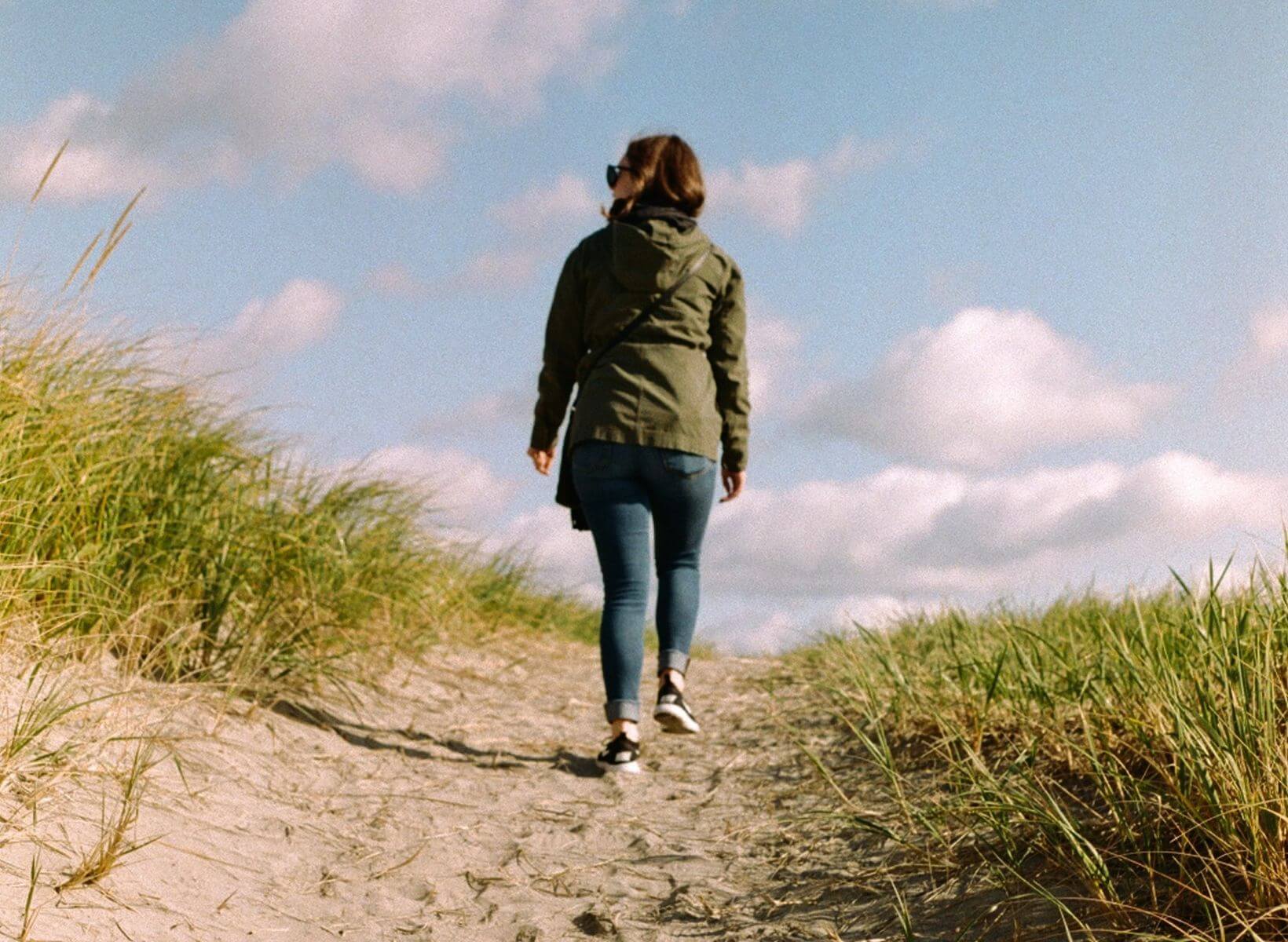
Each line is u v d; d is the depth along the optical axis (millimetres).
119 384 4027
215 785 3016
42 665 2984
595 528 3834
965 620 4734
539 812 3381
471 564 6793
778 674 5684
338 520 5012
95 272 3445
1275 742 2145
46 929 1942
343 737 3832
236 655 3875
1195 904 2061
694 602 3971
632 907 2676
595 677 5910
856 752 3879
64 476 3484
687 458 3742
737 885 2818
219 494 4184
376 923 2477
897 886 2637
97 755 2693
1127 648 2951
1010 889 2393
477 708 4703
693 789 3705
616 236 3781
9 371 3467
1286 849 1994
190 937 2137
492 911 2621
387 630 5047
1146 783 2418
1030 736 3189
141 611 3410
